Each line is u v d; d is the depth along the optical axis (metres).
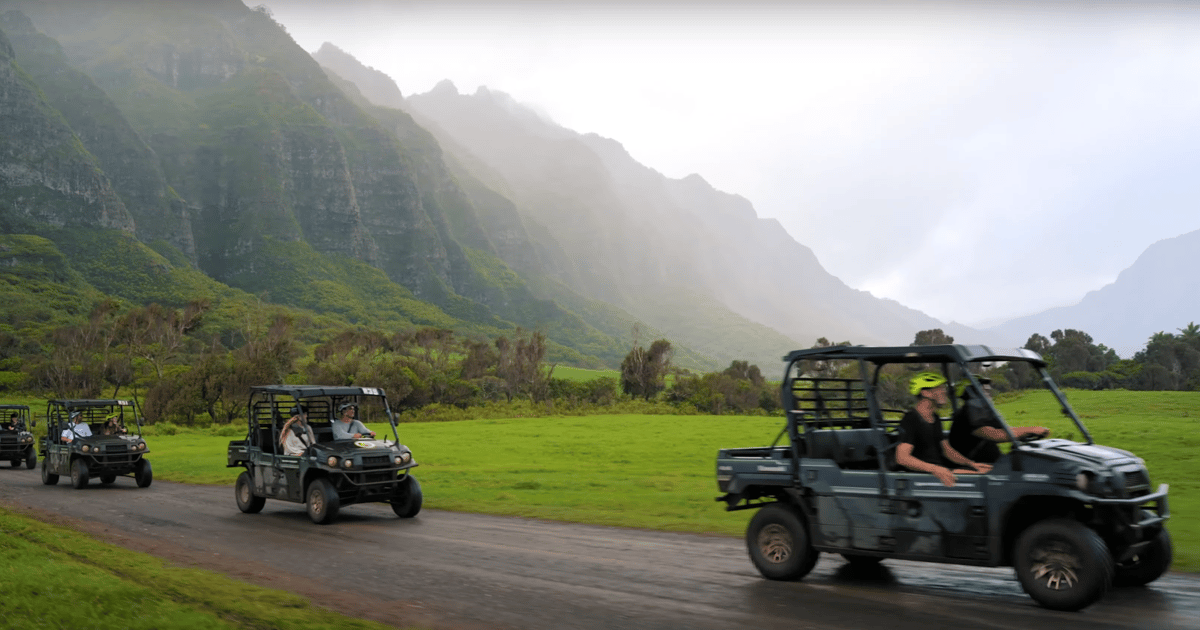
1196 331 130.75
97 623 6.26
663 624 6.62
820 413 8.70
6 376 106.19
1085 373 115.69
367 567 9.38
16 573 7.99
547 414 77.50
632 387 102.88
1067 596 6.57
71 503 17.12
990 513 7.04
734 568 9.06
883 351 8.04
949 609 6.88
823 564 9.22
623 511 14.52
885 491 7.64
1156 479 18.59
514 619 6.83
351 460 13.63
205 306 137.25
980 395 7.49
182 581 8.17
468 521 13.67
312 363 104.81
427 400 84.00
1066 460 6.74
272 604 7.24
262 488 14.89
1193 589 7.45
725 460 8.91
